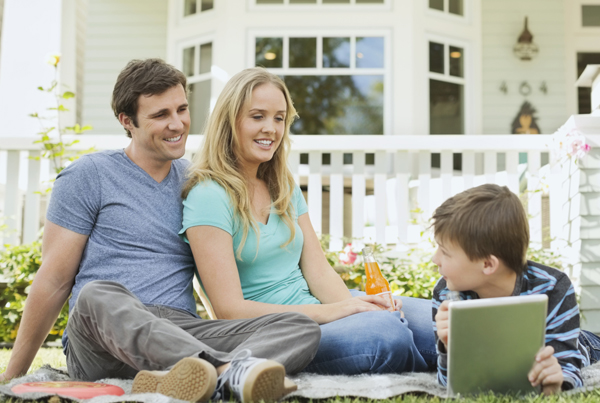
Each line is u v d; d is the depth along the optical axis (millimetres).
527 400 1601
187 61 7223
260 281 2262
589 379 1868
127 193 2162
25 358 2092
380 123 6711
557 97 7348
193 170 2271
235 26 6801
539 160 4641
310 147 4641
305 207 2582
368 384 1729
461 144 4648
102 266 2094
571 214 4297
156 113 2137
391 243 4797
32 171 4559
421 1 6863
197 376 1518
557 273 1822
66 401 1572
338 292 2422
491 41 7359
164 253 2148
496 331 1587
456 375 1621
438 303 1962
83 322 1826
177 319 2016
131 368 1959
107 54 7520
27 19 7406
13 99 7297
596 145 4215
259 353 1743
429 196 4699
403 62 6719
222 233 2146
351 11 6785
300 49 6781
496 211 1699
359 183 4637
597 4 7516
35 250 4117
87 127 4445
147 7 7523
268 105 2312
